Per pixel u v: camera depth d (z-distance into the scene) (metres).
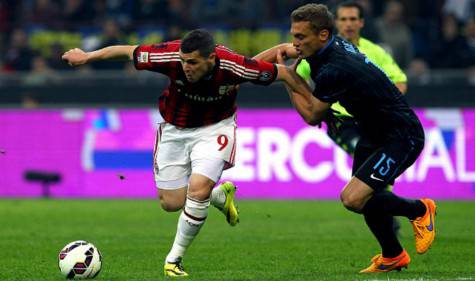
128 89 53.44
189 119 23.12
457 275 22.41
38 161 51.50
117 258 26.64
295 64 22.80
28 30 63.84
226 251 28.19
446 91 49.84
